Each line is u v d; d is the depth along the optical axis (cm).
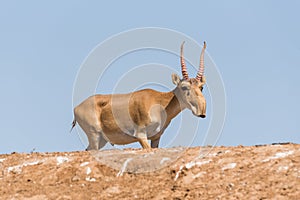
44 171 5903
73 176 5778
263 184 5109
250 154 5628
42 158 6138
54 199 5391
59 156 6131
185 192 5231
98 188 5541
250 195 4984
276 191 4978
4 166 6088
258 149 5725
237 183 5203
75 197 5397
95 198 5347
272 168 5309
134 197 5278
